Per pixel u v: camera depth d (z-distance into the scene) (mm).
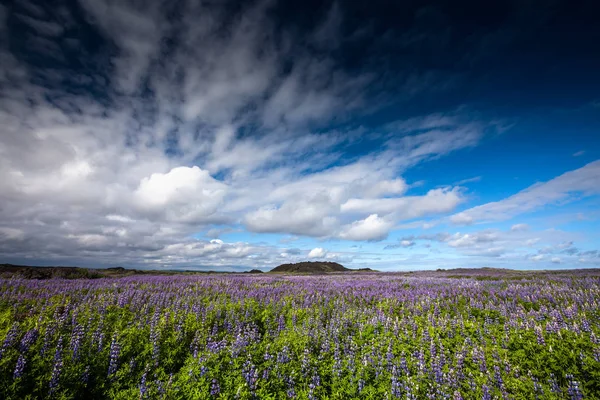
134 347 11789
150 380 10023
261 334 16094
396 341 14117
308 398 9344
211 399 8703
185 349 12688
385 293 26750
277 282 36500
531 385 9609
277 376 10344
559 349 11445
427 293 25422
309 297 24656
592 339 11672
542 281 30172
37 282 26266
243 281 36531
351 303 23469
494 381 9938
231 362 10820
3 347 9484
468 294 24406
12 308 16078
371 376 10805
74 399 8656
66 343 11406
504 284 30297
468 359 11836
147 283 30594
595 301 18453
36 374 8953
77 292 22188
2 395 7984
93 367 10039
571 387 9062
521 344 12609
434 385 9906
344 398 9469
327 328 15969
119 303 18375
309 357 11516
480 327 15820
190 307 18797
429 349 12977
